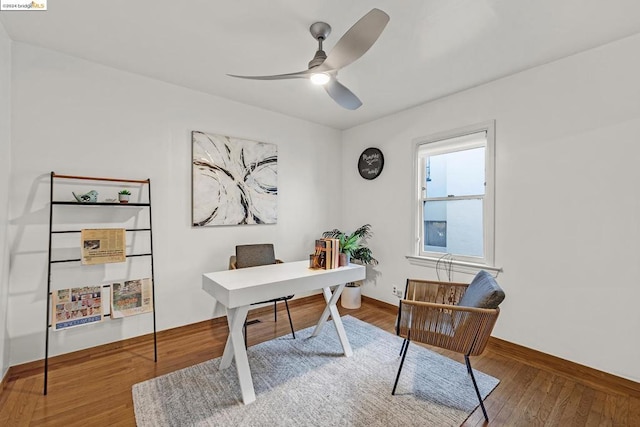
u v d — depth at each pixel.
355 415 1.71
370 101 3.19
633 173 1.96
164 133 2.77
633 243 1.97
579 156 2.18
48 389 1.92
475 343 1.72
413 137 3.37
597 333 2.10
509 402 1.85
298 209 3.84
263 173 3.46
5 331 2.01
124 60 2.39
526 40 2.05
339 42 1.55
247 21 1.89
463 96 2.90
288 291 2.04
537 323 2.39
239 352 1.87
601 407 1.81
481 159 2.86
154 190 2.71
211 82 2.78
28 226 2.15
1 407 1.75
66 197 2.29
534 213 2.41
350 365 2.26
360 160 4.00
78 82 2.35
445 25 1.90
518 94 2.51
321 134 4.08
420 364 2.28
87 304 2.20
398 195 3.54
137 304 2.38
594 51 2.12
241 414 1.70
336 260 2.43
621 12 1.75
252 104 3.34
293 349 2.51
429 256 3.25
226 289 1.79
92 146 2.41
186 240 2.90
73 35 2.05
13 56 2.10
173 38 2.08
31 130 2.16
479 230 2.88
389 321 3.20
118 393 1.89
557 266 2.29
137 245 2.62
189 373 2.12
